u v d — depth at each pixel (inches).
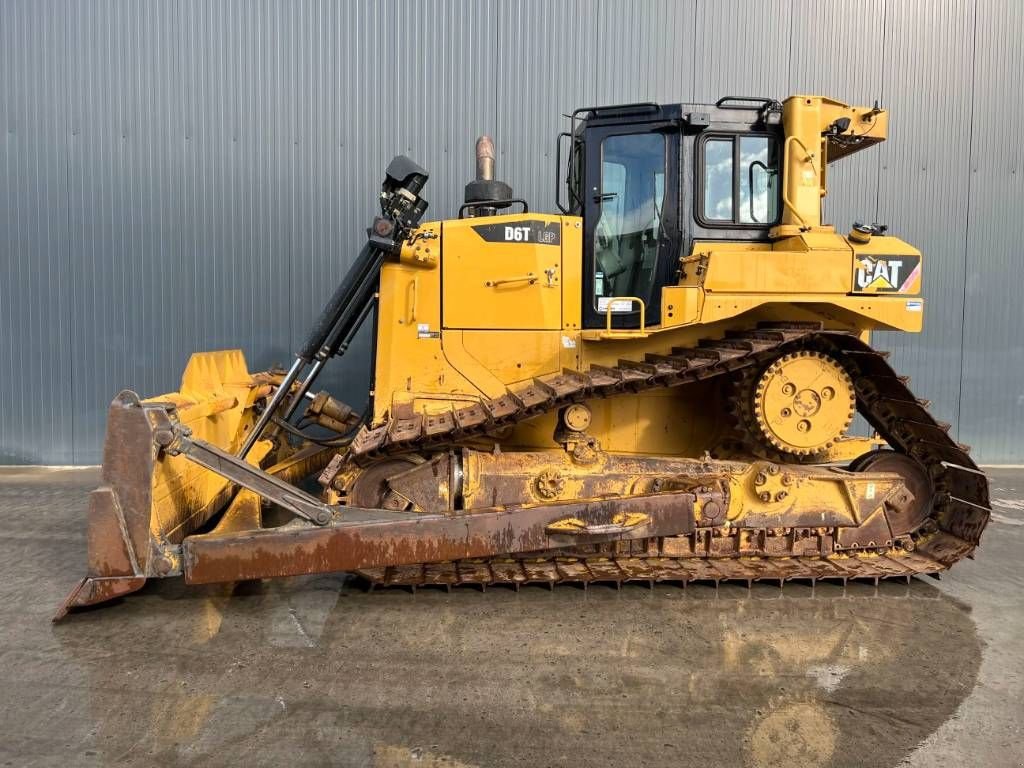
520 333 167.3
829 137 167.8
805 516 157.6
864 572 155.0
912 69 292.2
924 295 301.0
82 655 121.0
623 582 157.2
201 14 281.9
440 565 155.8
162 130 284.5
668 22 287.9
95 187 285.9
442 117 288.4
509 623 135.9
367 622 135.7
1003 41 293.4
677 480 151.2
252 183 287.4
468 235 166.6
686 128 162.9
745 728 100.1
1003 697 110.0
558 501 148.3
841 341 159.3
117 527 128.9
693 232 165.2
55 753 92.3
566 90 289.0
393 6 284.4
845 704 107.3
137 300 290.5
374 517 134.6
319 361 178.1
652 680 113.9
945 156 296.0
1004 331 304.5
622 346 167.8
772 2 287.7
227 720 100.4
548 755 92.8
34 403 295.0
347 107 286.8
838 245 154.4
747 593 153.5
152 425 128.0
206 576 128.3
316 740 95.7
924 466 168.6
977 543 155.6
